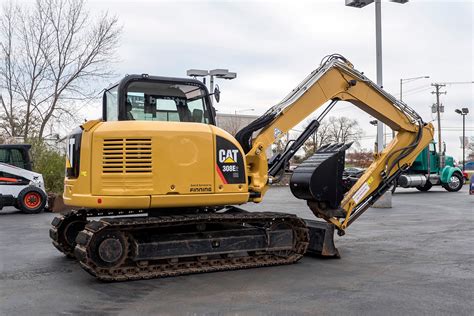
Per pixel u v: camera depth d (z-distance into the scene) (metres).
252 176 8.41
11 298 6.35
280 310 5.78
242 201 7.93
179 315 5.62
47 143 23.94
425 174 27.33
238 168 7.88
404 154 9.97
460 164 73.62
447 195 25.16
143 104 7.75
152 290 6.70
